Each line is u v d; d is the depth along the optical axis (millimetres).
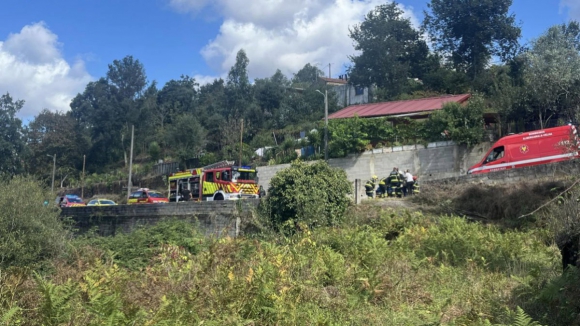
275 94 63750
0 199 14852
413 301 9320
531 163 22672
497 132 33656
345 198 21578
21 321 7496
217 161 50656
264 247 12961
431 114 33844
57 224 15867
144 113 73188
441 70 53000
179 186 31953
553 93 32156
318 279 10078
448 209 20188
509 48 50250
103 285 9477
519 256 12797
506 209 18656
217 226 22828
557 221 9984
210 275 9844
